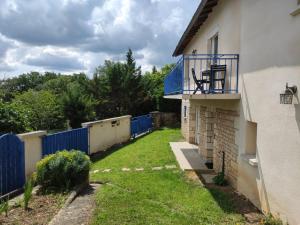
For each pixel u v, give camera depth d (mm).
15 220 5105
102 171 9766
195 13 9219
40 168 6902
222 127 8383
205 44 10914
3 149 6879
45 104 24719
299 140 4281
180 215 5461
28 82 75500
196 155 11477
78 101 23984
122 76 27141
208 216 5469
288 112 4582
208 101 9930
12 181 7223
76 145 11719
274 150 5055
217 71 8297
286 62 4633
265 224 4961
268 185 5297
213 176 8508
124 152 13281
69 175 6934
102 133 14281
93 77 27844
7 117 10438
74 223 5023
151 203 6082
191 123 14500
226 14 8000
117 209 5680
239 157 6852
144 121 21000
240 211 5730
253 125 6445
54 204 5914
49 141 9648
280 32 4824
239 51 6918
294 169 4418
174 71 10289
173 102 24922
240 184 6812
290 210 4531
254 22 5926
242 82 6672
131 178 8320
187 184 7664
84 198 6406
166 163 10398
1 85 70938
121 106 27469
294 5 4387
